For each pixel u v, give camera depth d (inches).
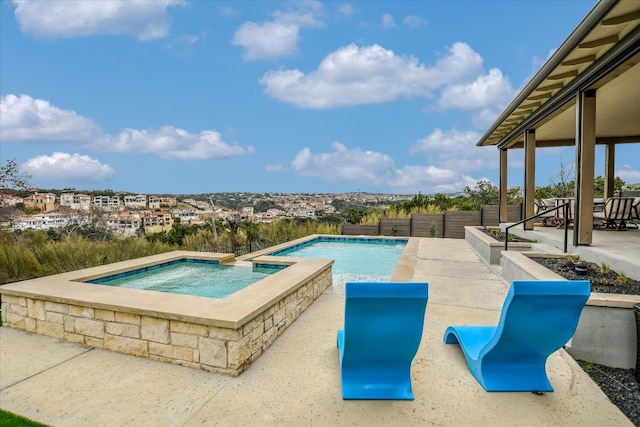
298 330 163.9
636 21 156.4
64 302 154.8
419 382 119.3
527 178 350.6
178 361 133.6
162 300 148.5
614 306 132.0
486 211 534.0
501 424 98.1
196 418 102.0
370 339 105.7
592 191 225.3
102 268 235.6
